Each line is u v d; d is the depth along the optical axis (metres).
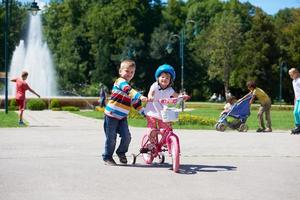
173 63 90.38
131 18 93.38
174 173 9.09
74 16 101.56
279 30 89.75
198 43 97.56
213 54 86.25
